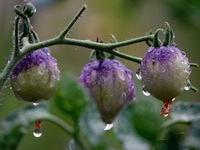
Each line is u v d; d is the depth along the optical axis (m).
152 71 0.39
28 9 0.38
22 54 0.39
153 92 0.40
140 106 0.34
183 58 0.40
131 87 0.41
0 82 0.38
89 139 0.35
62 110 0.36
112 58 0.42
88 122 0.35
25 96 0.40
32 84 0.39
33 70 0.39
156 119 0.34
